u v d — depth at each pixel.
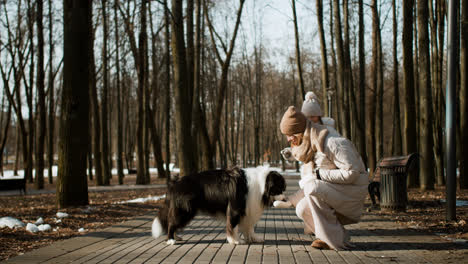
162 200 13.08
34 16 22.06
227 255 5.09
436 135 17.61
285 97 43.75
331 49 21.98
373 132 18.27
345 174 5.15
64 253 5.33
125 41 24.92
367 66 31.52
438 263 4.59
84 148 10.62
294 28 19.14
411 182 14.06
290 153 5.88
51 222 8.00
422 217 8.34
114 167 57.44
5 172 46.91
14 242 6.17
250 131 53.72
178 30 14.17
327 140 5.33
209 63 29.12
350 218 5.46
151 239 6.37
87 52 10.77
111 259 4.94
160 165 33.09
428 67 12.88
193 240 6.19
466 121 14.42
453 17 7.39
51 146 27.58
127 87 36.31
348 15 19.08
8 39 23.89
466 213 8.45
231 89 39.97
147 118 27.81
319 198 5.26
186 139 14.34
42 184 21.98
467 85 14.38
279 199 5.65
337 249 5.29
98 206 10.47
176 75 14.31
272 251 5.32
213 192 5.82
